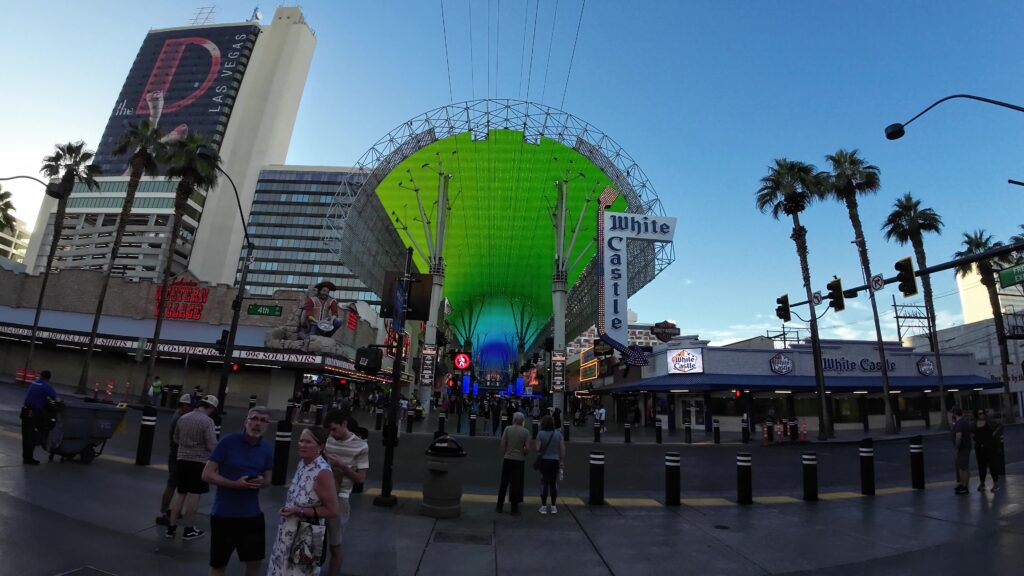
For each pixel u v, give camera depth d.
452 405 54.50
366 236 56.09
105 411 10.78
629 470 15.62
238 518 4.25
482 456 17.91
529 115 49.16
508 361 101.50
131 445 14.29
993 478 11.72
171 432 7.09
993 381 40.50
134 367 39.12
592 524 8.49
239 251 134.38
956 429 11.70
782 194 32.94
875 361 39.25
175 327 39.28
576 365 69.00
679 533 8.04
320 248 134.38
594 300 64.56
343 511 5.77
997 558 6.79
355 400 43.44
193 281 40.22
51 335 38.75
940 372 36.81
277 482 10.14
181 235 127.06
